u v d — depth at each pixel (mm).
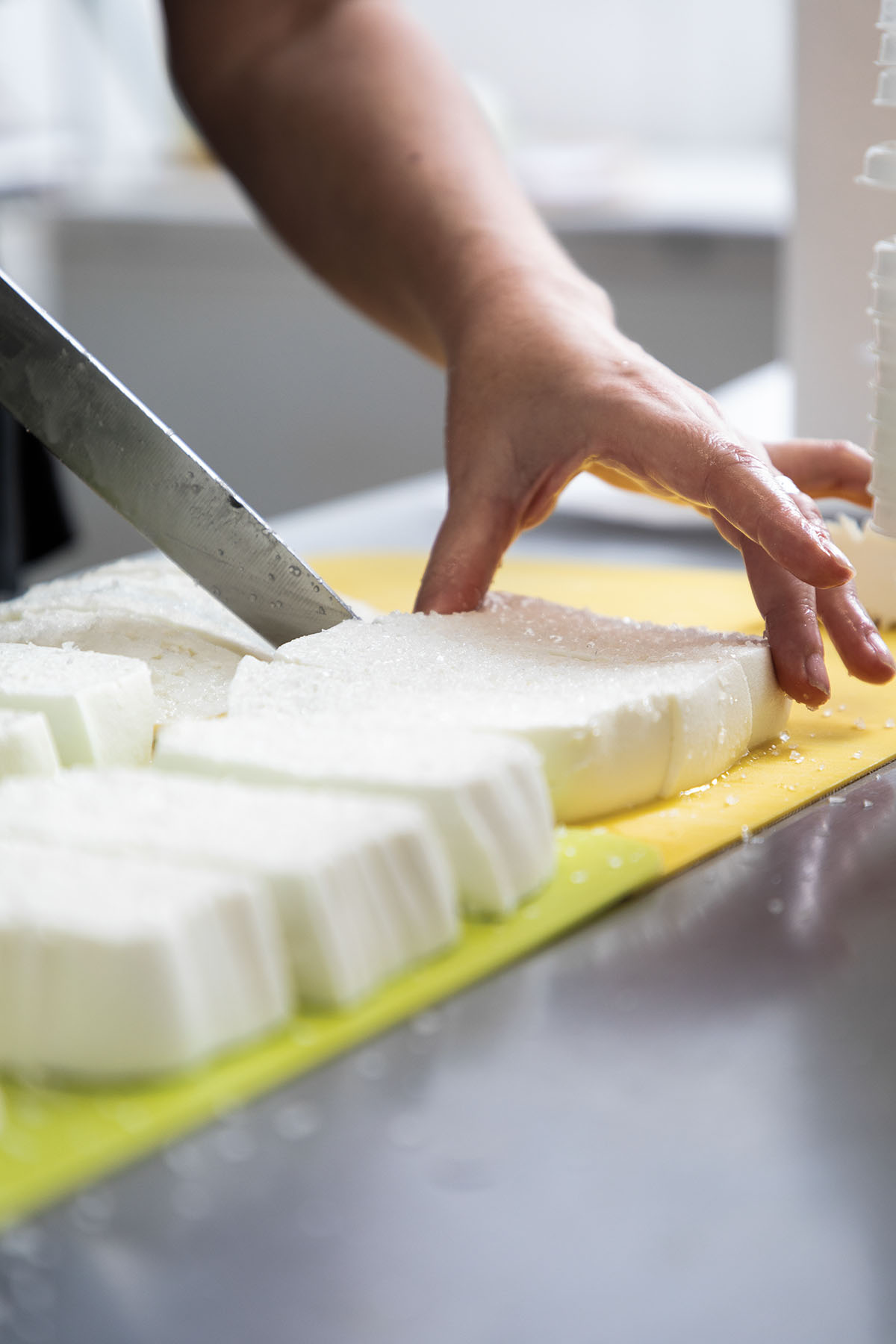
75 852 514
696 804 714
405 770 583
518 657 774
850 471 1005
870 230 1290
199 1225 413
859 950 573
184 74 1315
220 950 481
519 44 3504
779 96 3426
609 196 2908
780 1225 411
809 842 677
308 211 1219
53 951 466
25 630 892
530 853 590
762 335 2812
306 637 803
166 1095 464
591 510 1379
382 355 3068
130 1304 383
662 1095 474
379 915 525
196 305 3131
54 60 3463
